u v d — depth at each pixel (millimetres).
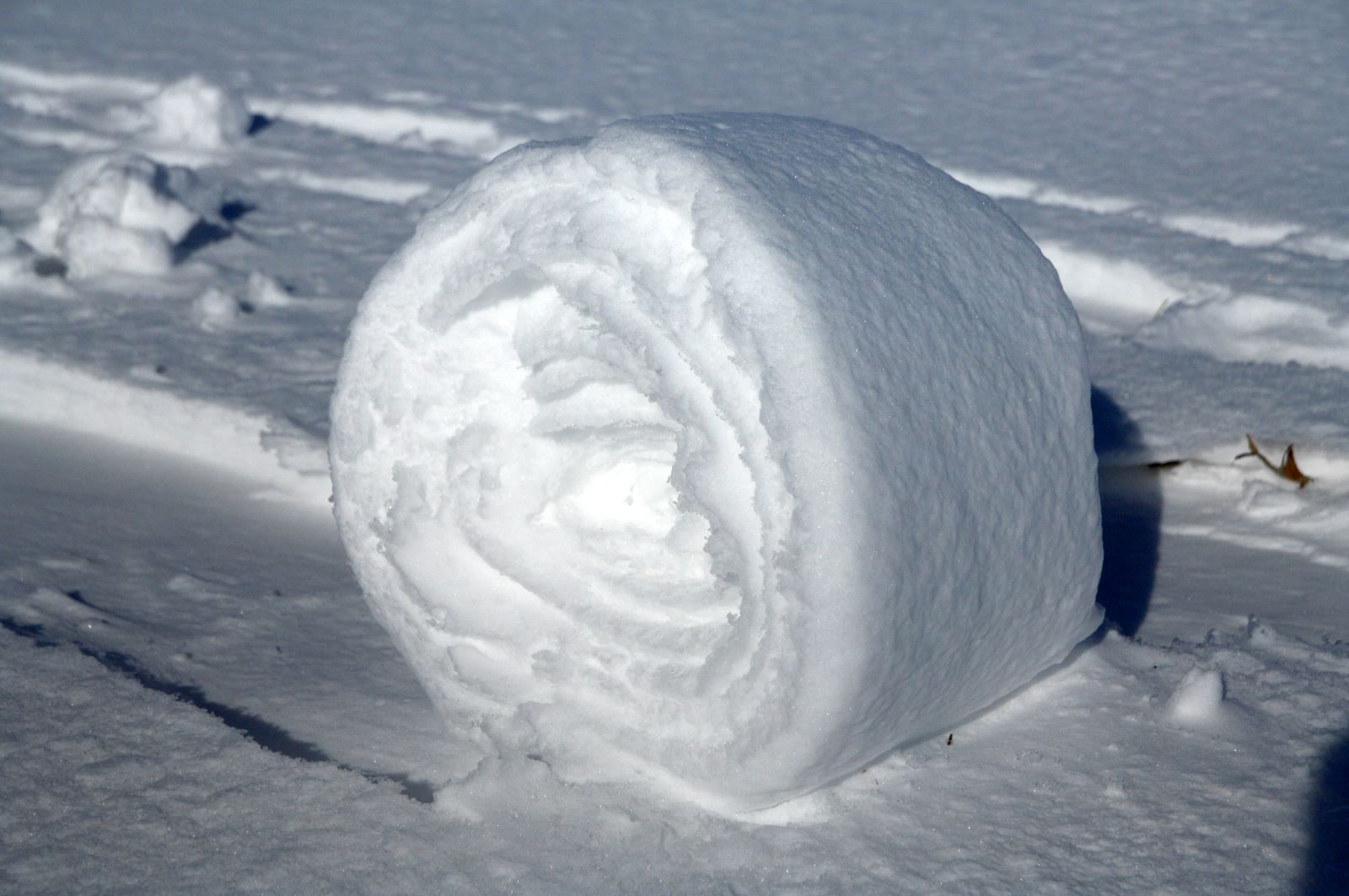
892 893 2600
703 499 2666
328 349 5816
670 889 2615
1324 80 10508
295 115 10289
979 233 3096
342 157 9078
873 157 3137
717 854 2725
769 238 2590
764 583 2633
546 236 2781
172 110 9383
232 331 5992
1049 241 7059
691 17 13602
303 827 2762
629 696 2967
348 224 7715
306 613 3777
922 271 2842
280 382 5398
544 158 2828
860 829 2803
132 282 6598
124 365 5430
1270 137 9031
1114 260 6789
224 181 8508
